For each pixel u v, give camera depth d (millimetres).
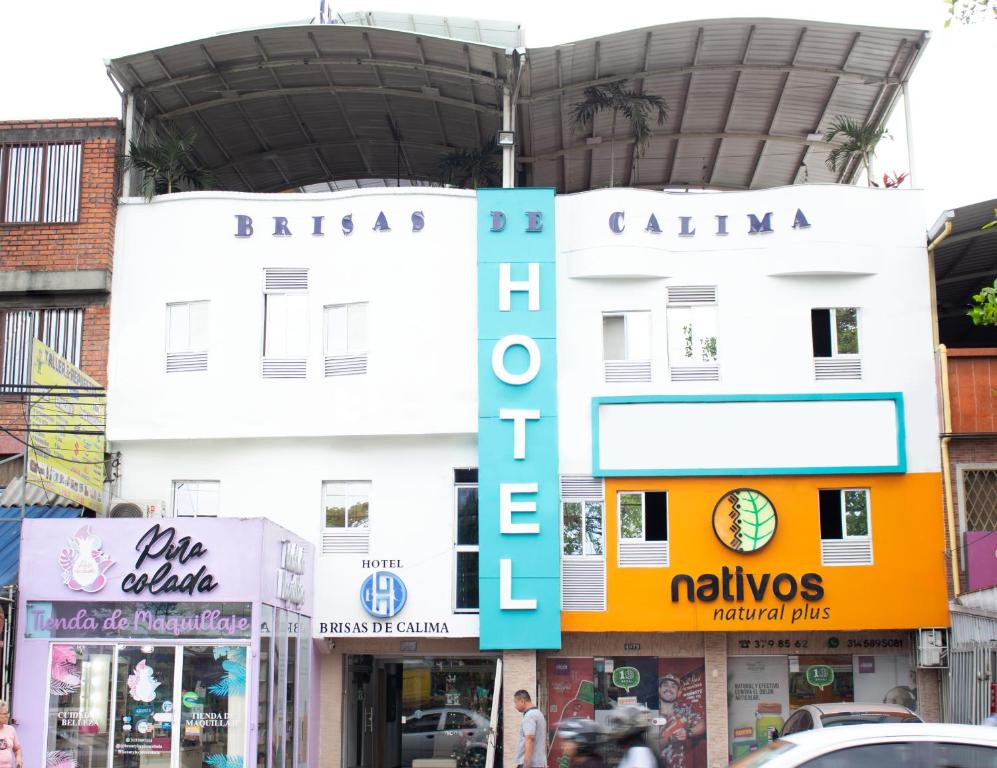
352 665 24781
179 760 19359
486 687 24781
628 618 23516
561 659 24016
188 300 24875
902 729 9227
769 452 23891
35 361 20234
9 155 25391
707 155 31062
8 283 24859
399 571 23875
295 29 25062
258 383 24453
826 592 23500
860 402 23969
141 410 24531
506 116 25844
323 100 28344
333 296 24656
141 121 26875
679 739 23703
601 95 27422
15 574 20234
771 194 24656
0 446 24453
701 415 24047
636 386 24250
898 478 23797
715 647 23797
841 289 24453
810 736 9469
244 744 19266
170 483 24531
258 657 19562
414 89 27578
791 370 24219
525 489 23516
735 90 27938
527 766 18609
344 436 24297
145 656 19734
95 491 23734
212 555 19891
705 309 24516
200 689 19547
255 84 27312
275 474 24391
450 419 24000
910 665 23875
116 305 24938
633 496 23984
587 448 24062
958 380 24000
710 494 23875
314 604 23797
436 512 24047
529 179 31875
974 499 23844
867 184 27344
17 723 19594
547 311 24219
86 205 25062
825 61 26578
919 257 24484
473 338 24281
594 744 14773
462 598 23750
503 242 24469
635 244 24422
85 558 20047
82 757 19531
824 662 23969
